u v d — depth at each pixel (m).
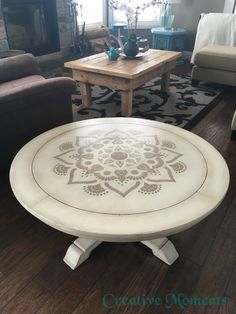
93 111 2.62
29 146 1.24
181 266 1.19
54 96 1.70
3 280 1.13
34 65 2.46
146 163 1.12
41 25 4.07
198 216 0.87
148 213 0.88
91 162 1.13
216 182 1.02
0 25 3.37
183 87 3.24
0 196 1.59
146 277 1.15
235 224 1.41
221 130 2.30
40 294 1.08
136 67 2.33
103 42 4.45
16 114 1.59
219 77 3.06
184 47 4.53
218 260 1.22
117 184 1.00
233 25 3.54
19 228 1.38
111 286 1.11
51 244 1.29
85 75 2.51
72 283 1.12
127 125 1.46
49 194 0.95
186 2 4.22
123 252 1.25
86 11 4.60
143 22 4.63
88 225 0.84
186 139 1.32
